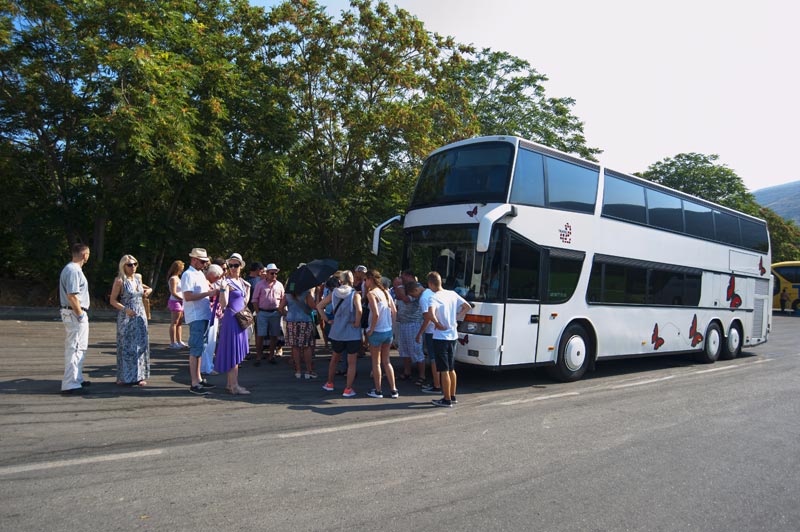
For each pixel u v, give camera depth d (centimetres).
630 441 624
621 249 1101
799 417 776
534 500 439
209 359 902
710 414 778
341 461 509
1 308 1744
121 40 1688
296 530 364
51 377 797
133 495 408
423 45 2084
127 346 750
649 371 1219
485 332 855
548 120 3073
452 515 403
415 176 2088
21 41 1695
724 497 466
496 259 871
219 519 376
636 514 422
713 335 1388
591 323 1023
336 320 803
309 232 2222
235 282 772
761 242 1652
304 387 850
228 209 2045
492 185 896
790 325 2848
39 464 460
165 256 2066
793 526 413
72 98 1688
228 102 1936
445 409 746
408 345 935
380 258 2103
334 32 2012
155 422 605
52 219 1820
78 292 705
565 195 985
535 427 668
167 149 1570
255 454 516
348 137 2041
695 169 4488
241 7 2098
